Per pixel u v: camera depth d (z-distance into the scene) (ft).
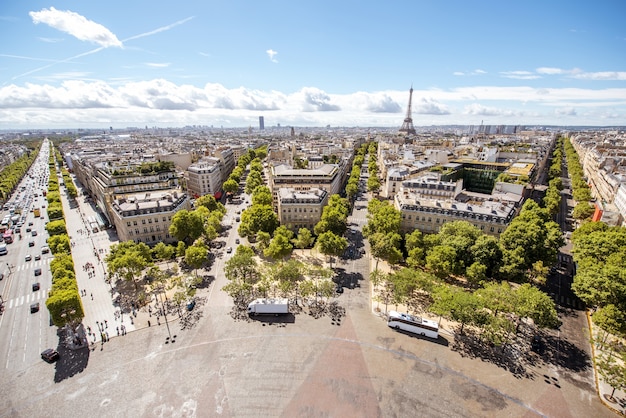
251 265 543.39
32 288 545.85
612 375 349.00
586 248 540.52
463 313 396.98
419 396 334.65
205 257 572.92
